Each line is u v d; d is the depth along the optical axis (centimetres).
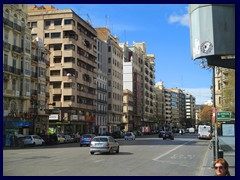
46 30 7700
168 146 4178
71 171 1667
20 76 5559
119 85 11056
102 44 10050
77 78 7762
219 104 7581
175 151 3278
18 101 5488
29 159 2377
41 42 6412
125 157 2561
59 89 7462
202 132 6756
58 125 7250
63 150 3528
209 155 2733
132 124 12294
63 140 5547
